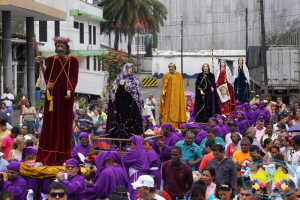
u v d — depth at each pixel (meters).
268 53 49.09
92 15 65.94
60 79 14.12
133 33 79.00
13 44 46.22
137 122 16.14
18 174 13.21
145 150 15.07
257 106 28.66
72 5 60.97
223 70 29.06
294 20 53.19
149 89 70.50
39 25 52.94
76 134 23.73
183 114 22.38
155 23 76.44
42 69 14.35
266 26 81.81
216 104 24.97
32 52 39.06
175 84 22.30
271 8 76.12
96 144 15.80
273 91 49.28
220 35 86.81
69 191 11.73
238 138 16.55
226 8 86.44
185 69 86.88
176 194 13.70
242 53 85.88
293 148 16.16
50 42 55.84
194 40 87.62
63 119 14.09
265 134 19.84
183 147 16.25
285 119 23.12
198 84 24.88
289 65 48.91
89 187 12.73
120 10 74.44
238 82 33.84
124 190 10.61
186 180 13.77
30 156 14.02
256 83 52.81
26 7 34.22
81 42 64.81
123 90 16.05
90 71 52.72
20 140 16.02
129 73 16.05
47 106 14.09
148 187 10.60
